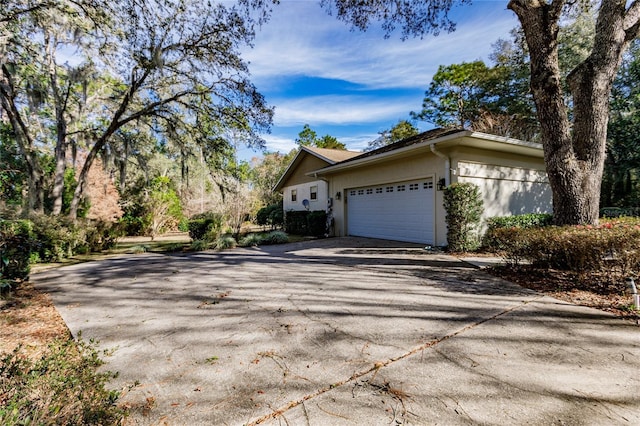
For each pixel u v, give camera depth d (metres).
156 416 1.84
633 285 3.44
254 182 26.14
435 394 1.97
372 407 1.87
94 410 1.31
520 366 2.28
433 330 2.98
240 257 8.27
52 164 13.26
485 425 1.69
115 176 15.99
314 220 13.36
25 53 9.09
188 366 2.44
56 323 3.54
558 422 1.70
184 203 17.64
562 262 4.45
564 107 5.30
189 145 11.35
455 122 23.38
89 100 10.63
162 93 10.55
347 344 2.74
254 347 2.74
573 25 14.48
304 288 4.73
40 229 8.15
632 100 13.54
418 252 7.90
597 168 5.32
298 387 2.11
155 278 5.80
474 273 5.34
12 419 1.13
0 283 4.17
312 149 15.48
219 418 1.81
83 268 7.18
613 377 2.12
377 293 4.31
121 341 2.97
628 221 5.36
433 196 8.82
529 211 10.22
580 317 3.19
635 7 5.29
